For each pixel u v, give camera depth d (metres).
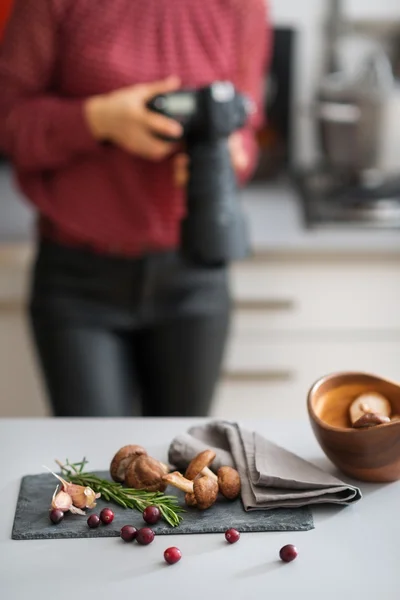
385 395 1.22
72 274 1.93
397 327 2.45
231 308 2.06
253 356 2.47
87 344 1.92
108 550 1.03
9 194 2.69
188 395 2.04
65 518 1.09
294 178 2.88
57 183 1.91
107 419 1.36
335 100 2.47
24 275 2.38
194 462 1.15
